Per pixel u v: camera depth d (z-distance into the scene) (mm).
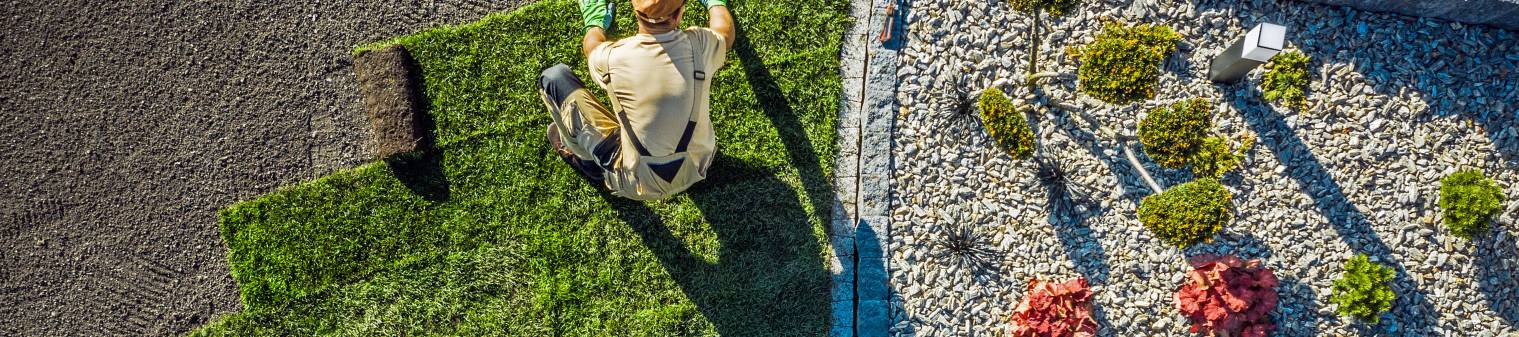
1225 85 7047
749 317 7180
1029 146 6262
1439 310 7016
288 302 7262
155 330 7469
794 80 7156
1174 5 7121
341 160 7375
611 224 7211
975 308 7102
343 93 7398
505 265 7230
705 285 7203
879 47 7109
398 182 7270
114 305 7508
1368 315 6754
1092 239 7090
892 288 7133
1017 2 6441
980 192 7109
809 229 7188
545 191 7211
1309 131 7047
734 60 7172
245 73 7434
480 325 7242
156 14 7457
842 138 7172
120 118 7461
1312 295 7043
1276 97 6762
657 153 5812
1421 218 7016
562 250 7191
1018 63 7121
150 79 7441
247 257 7301
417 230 7254
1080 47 7117
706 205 7203
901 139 7113
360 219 7270
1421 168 7020
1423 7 6926
